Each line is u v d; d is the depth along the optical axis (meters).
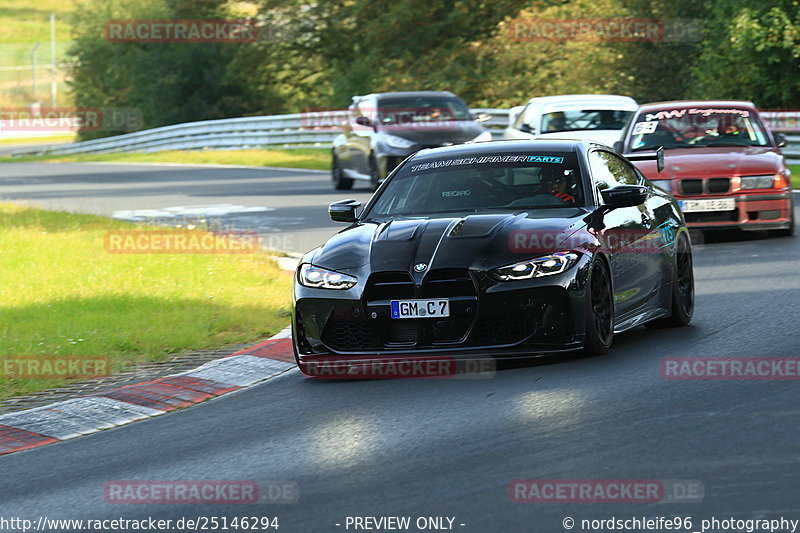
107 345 32.81
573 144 31.91
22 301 40.50
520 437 21.47
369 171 81.12
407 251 27.70
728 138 53.72
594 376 26.25
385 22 166.75
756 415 22.12
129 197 84.75
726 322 32.84
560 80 156.75
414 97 84.19
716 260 45.34
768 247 48.03
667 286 32.38
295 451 21.84
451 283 27.03
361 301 27.42
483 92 160.50
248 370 30.09
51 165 138.88
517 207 29.86
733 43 118.56
